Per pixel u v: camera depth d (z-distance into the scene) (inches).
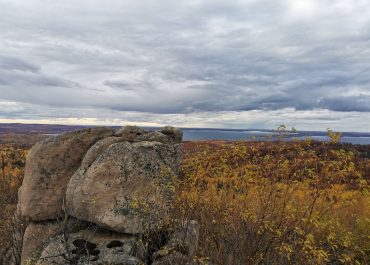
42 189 300.5
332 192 223.5
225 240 230.5
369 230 273.4
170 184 262.4
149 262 241.0
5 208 460.4
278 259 224.2
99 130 316.2
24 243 292.4
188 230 248.5
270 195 234.5
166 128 338.6
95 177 267.9
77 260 228.5
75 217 285.4
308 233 214.5
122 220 259.0
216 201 257.0
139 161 277.3
